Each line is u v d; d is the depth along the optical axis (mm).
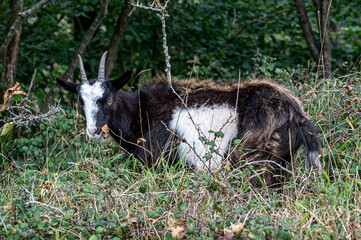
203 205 6316
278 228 5805
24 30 13344
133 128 8297
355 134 7875
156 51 13516
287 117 7469
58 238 5793
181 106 8023
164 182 6934
